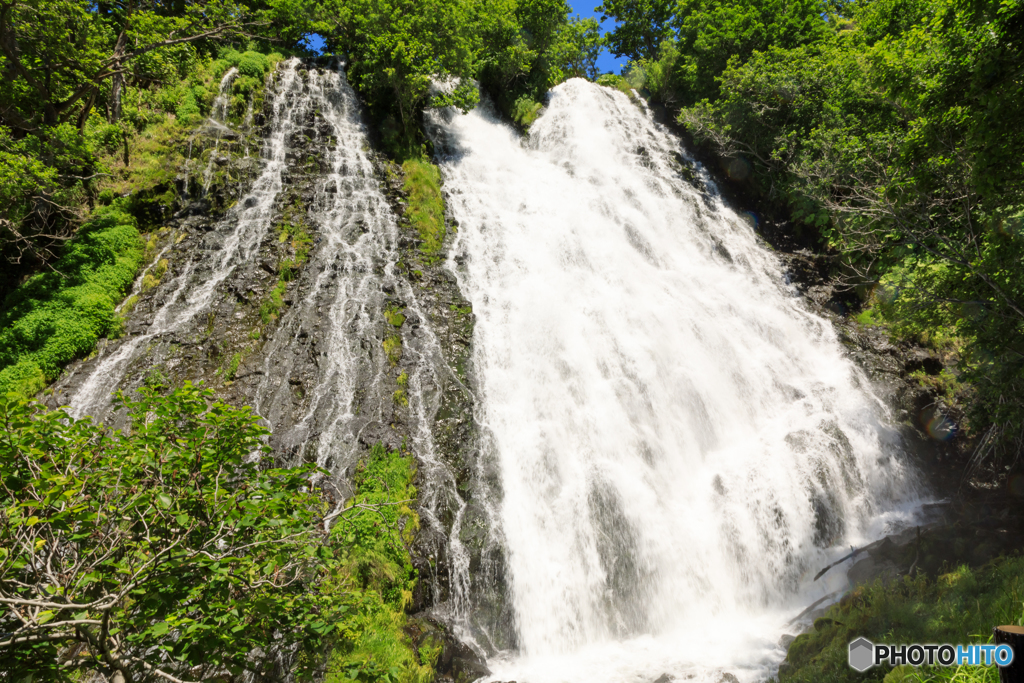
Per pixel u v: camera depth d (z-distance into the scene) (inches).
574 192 972.6
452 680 390.9
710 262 917.2
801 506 572.4
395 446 518.9
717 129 1128.2
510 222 858.8
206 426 214.5
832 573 523.5
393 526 441.1
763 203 1080.2
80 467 209.5
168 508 195.5
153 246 679.1
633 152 1121.4
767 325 807.1
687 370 698.8
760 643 435.8
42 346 554.9
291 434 511.5
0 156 601.6
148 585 199.6
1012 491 597.3
